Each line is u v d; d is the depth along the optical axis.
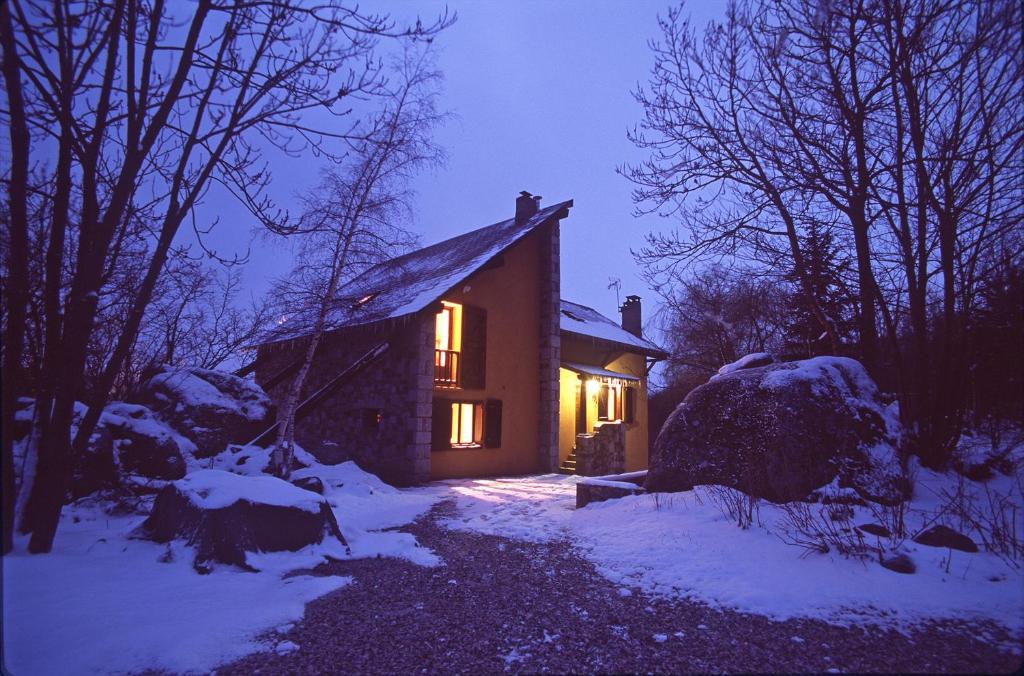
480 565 5.33
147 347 12.91
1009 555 4.37
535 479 12.80
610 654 3.33
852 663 3.10
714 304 15.70
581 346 17.42
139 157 4.93
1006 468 6.37
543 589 4.59
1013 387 6.44
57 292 4.82
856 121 6.95
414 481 11.48
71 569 4.39
